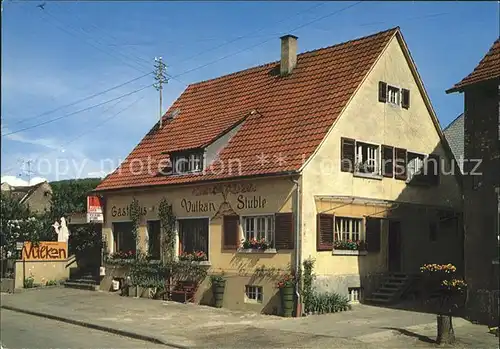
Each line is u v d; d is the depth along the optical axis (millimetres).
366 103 21750
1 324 18094
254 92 25062
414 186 23594
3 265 30781
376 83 22250
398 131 23094
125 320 18219
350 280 20531
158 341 14938
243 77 26703
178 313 19625
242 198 20688
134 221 24891
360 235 21344
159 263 23547
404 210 22922
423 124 24281
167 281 23312
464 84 17375
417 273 22766
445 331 13867
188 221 22875
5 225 31938
